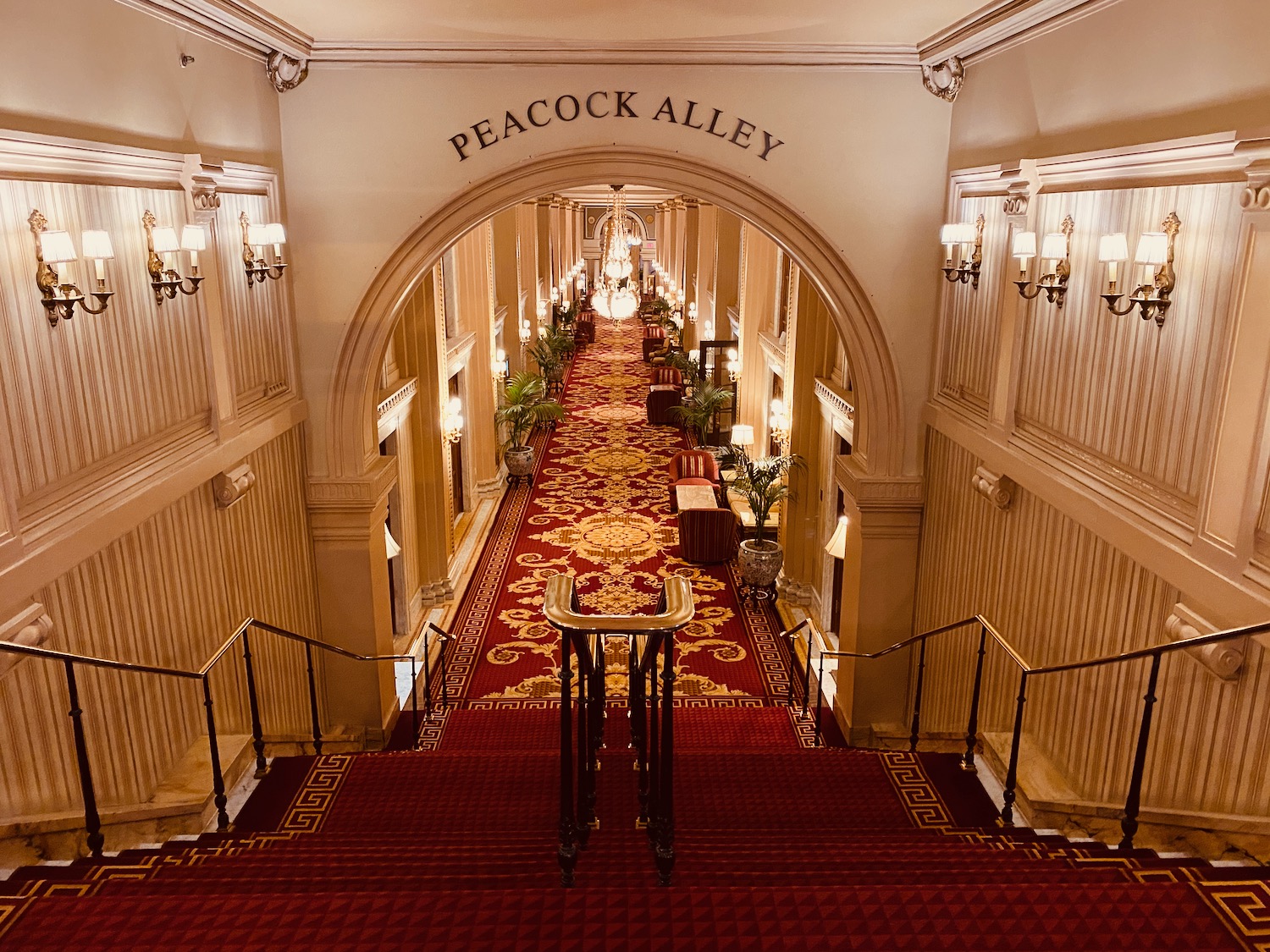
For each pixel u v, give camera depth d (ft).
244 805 18.35
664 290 119.96
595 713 15.93
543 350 81.56
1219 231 14.03
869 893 9.75
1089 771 18.02
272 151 24.00
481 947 9.11
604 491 56.95
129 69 17.20
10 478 13.74
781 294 49.57
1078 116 18.16
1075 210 18.25
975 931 9.21
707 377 74.33
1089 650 18.04
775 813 18.15
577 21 21.25
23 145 13.83
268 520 24.20
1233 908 9.50
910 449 26.78
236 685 22.22
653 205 139.03
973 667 23.79
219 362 20.81
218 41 20.71
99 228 16.29
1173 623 14.96
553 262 105.29
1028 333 20.47
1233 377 13.58
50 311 14.16
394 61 24.04
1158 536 15.42
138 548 17.78
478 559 46.26
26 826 14.15
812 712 31.94
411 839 15.31
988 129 22.36
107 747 16.72
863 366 26.25
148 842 16.78
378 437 29.37
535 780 19.33
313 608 27.55
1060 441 19.10
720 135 24.76
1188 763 14.97
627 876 11.62
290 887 11.44
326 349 25.85
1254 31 13.21
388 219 25.07
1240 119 13.53
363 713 28.60
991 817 17.98
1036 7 18.42
